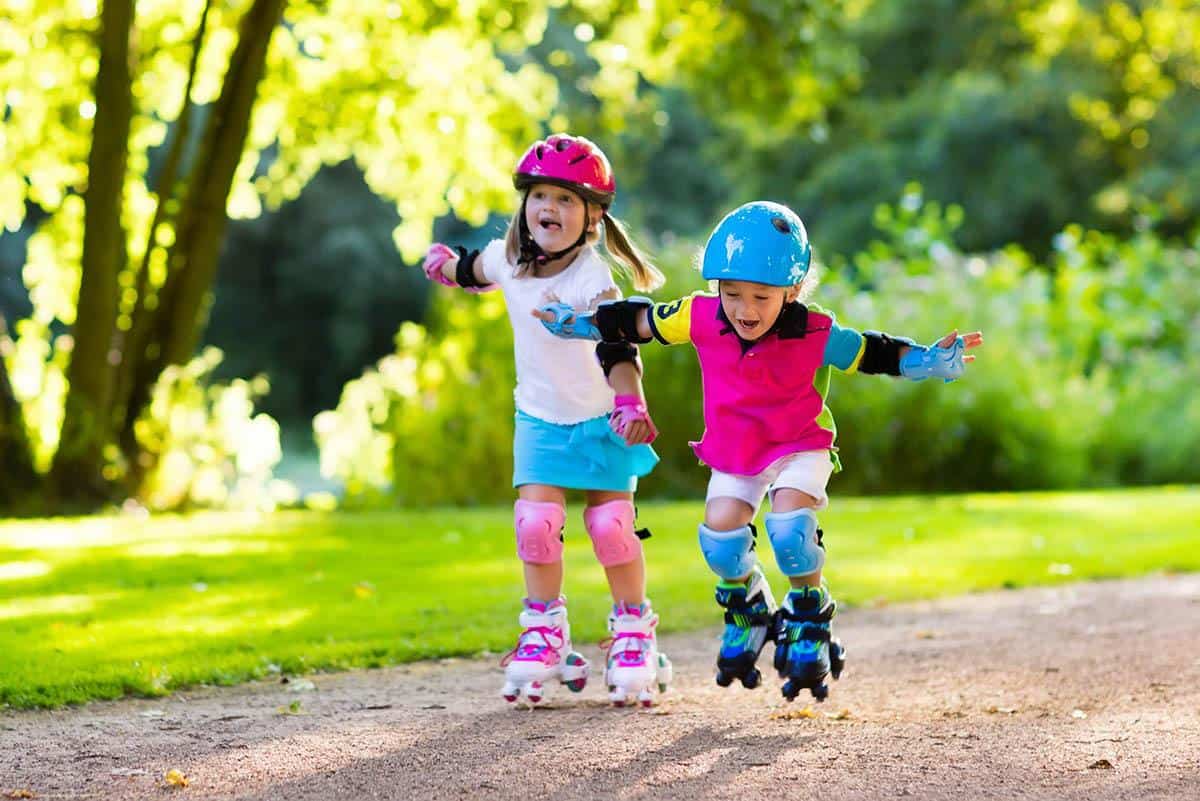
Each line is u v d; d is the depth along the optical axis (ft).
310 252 285.64
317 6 108.58
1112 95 223.10
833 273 113.60
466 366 103.50
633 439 33.22
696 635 45.52
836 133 237.04
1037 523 74.38
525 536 34.91
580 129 121.70
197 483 98.12
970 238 224.94
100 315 90.94
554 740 30.91
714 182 277.44
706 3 111.65
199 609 48.06
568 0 112.98
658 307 32.65
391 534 70.69
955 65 239.50
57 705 34.96
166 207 95.61
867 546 65.57
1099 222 227.40
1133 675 37.52
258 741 31.07
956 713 33.58
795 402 31.58
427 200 117.80
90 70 102.83
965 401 105.09
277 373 292.20
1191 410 114.01
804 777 27.73
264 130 112.16
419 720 33.30
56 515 88.63
